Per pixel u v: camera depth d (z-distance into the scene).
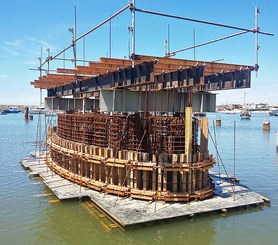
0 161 28.67
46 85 26.45
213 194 16.38
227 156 33.62
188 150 15.36
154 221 13.35
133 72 14.72
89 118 19.42
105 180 16.81
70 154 19.17
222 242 11.95
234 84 17.42
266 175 23.98
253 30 15.23
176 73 15.85
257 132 66.00
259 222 13.77
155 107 17.02
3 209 15.44
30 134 57.12
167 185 15.73
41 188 19.14
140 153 15.71
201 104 18.09
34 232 12.84
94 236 12.37
